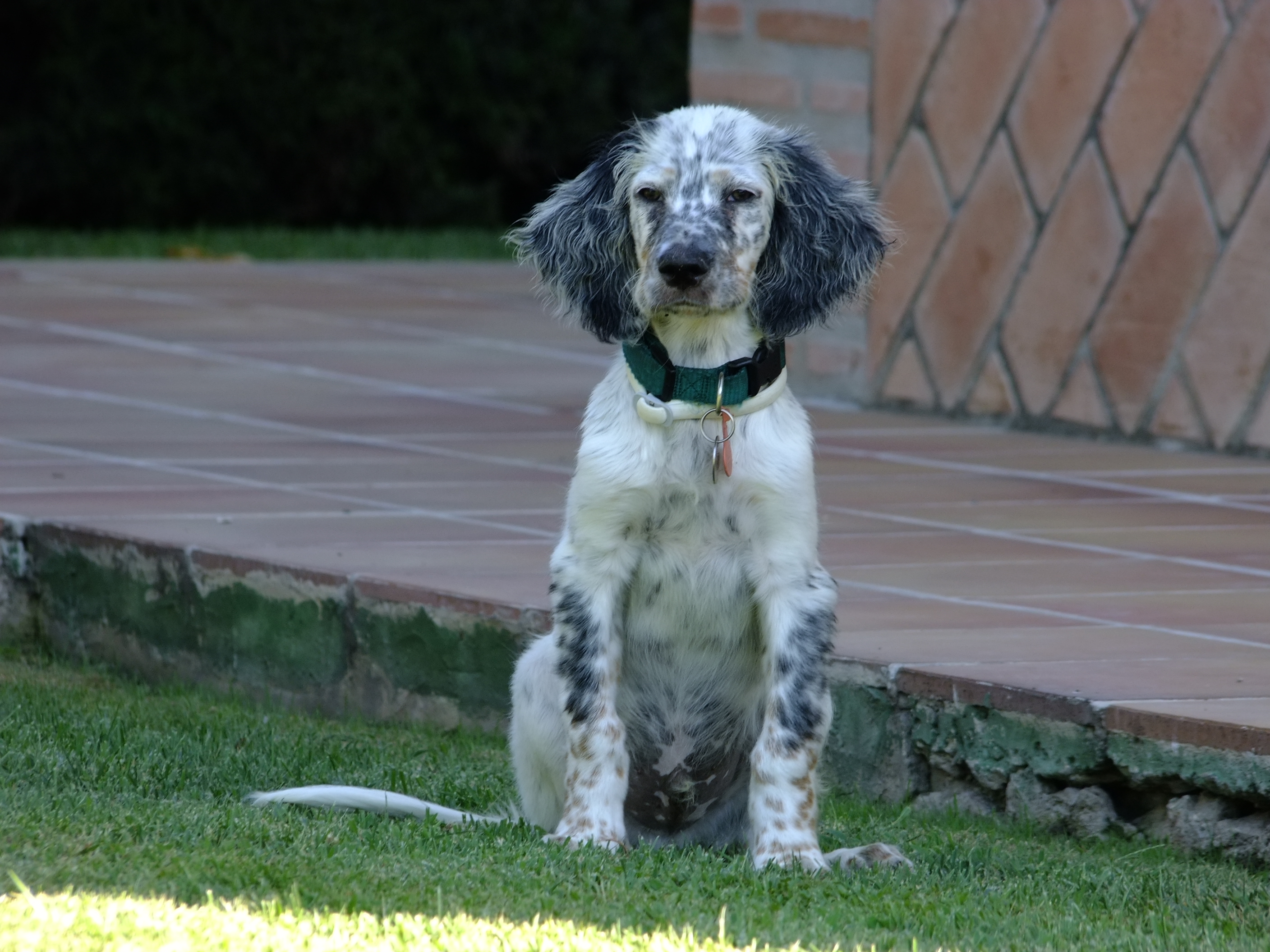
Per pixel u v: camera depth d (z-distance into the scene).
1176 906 6.66
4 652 11.35
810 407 18.66
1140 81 16.31
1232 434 16.00
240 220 38.88
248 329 22.62
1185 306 16.20
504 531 11.99
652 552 7.64
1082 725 7.96
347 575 10.30
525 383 19.39
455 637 9.82
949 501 13.72
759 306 7.92
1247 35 15.59
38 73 36.66
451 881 6.43
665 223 7.71
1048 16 16.88
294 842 6.87
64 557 11.47
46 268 28.50
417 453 15.20
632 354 7.67
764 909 6.36
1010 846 7.73
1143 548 12.04
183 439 15.48
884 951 5.93
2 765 8.05
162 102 37.22
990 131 17.42
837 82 18.44
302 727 9.67
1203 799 7.66
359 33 38.28
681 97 41.28
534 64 39.88
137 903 5.86
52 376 18.70
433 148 39.66
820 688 7.53
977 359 17.77
